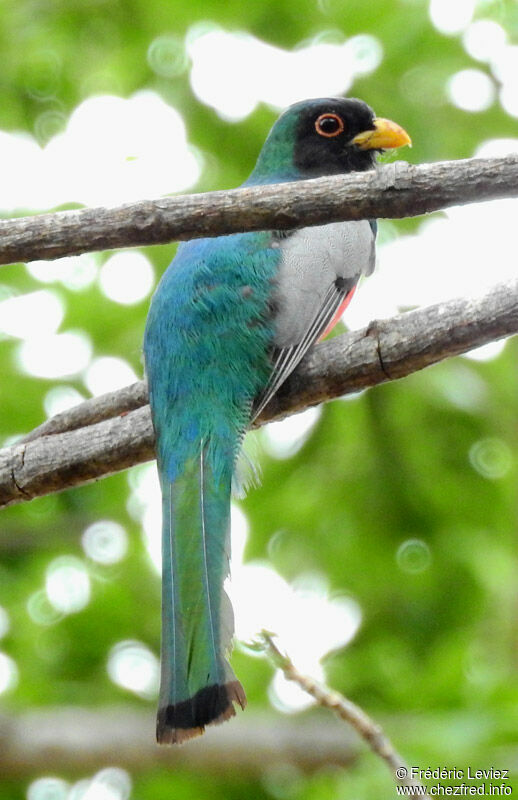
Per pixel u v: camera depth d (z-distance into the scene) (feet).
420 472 46.68
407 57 46.37
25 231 22.33
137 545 47.88
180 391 27.40
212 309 27.96
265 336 27.81
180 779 42.11
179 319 28.02
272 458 47.26
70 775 42.06
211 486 26.14
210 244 29.01
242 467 27.02
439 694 37.14
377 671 41.14
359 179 22.13
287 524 47.01
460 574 45.73
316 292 29.12
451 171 21.93
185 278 28.45
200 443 26.76
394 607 46.01
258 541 46.91
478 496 46.60
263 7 46.47
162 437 26.89
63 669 46.52
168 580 24.48
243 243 28.91
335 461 46.93
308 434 47.11
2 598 47.73
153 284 46.78
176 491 26.08
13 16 48.57
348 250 31.07
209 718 22.58
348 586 46.44
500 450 46.78
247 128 46.47
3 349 47.01
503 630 44.06
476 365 47.11
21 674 45.93
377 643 43.91
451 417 46.60
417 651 45.11
